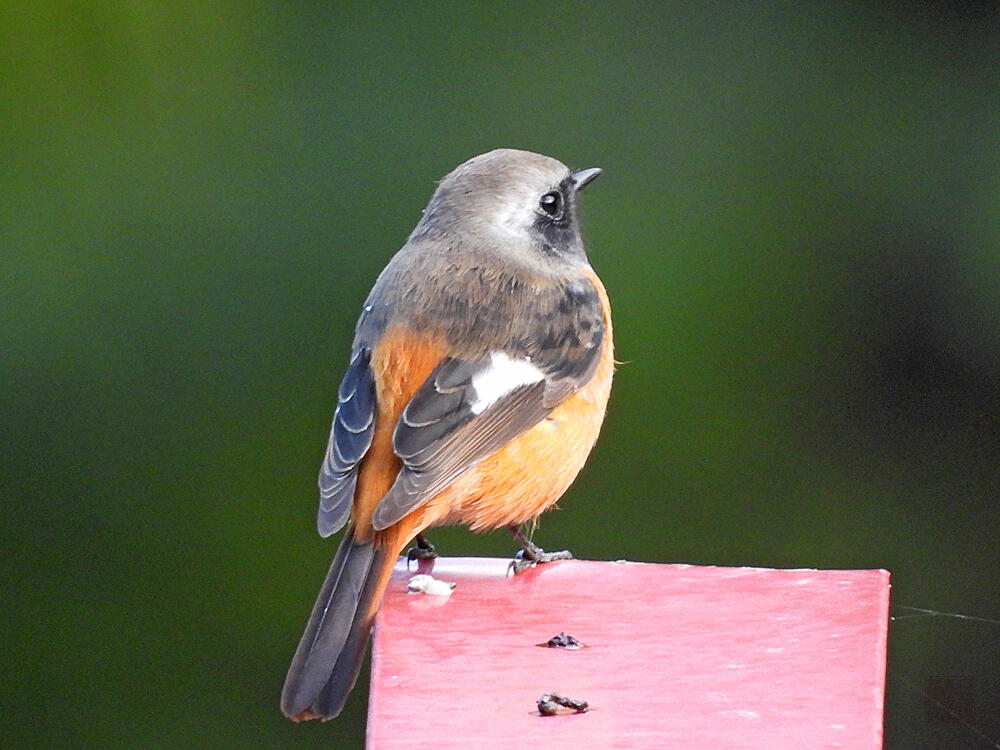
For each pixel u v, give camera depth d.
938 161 13.44
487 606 7.64
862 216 13.35
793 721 6.09
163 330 12.76
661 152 13.62
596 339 9.33
